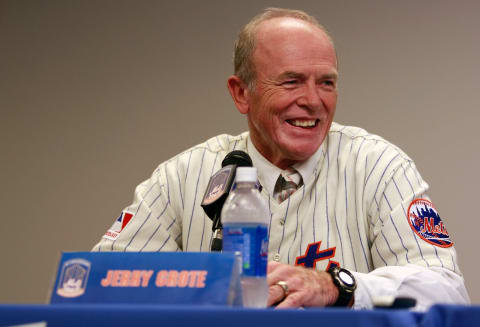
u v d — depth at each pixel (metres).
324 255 3.65
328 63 3.67
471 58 6.76
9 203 8.34
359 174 3.78
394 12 7.03
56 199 8.20
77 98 8.28
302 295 2.65
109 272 2.14
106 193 8.02
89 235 8.03
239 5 7.72
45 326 1.72
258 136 3.88
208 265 2.04
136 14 8.14
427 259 3.30
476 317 1.56
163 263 2.10
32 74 8.50
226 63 7.73
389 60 7.00
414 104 6.88
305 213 3.77
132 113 8.03
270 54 3.71
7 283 8.20
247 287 2.23
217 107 7.70
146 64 8.03
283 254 3.69
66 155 8.23
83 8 8.38
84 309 1.71
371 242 3.70
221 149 4.11
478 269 6.52
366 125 6.99
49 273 8.09
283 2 7.47
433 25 6.90
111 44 8.22
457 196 6.65
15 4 8.67
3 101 8.53
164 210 4.01
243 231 2.27
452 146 6.72
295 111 3.64
